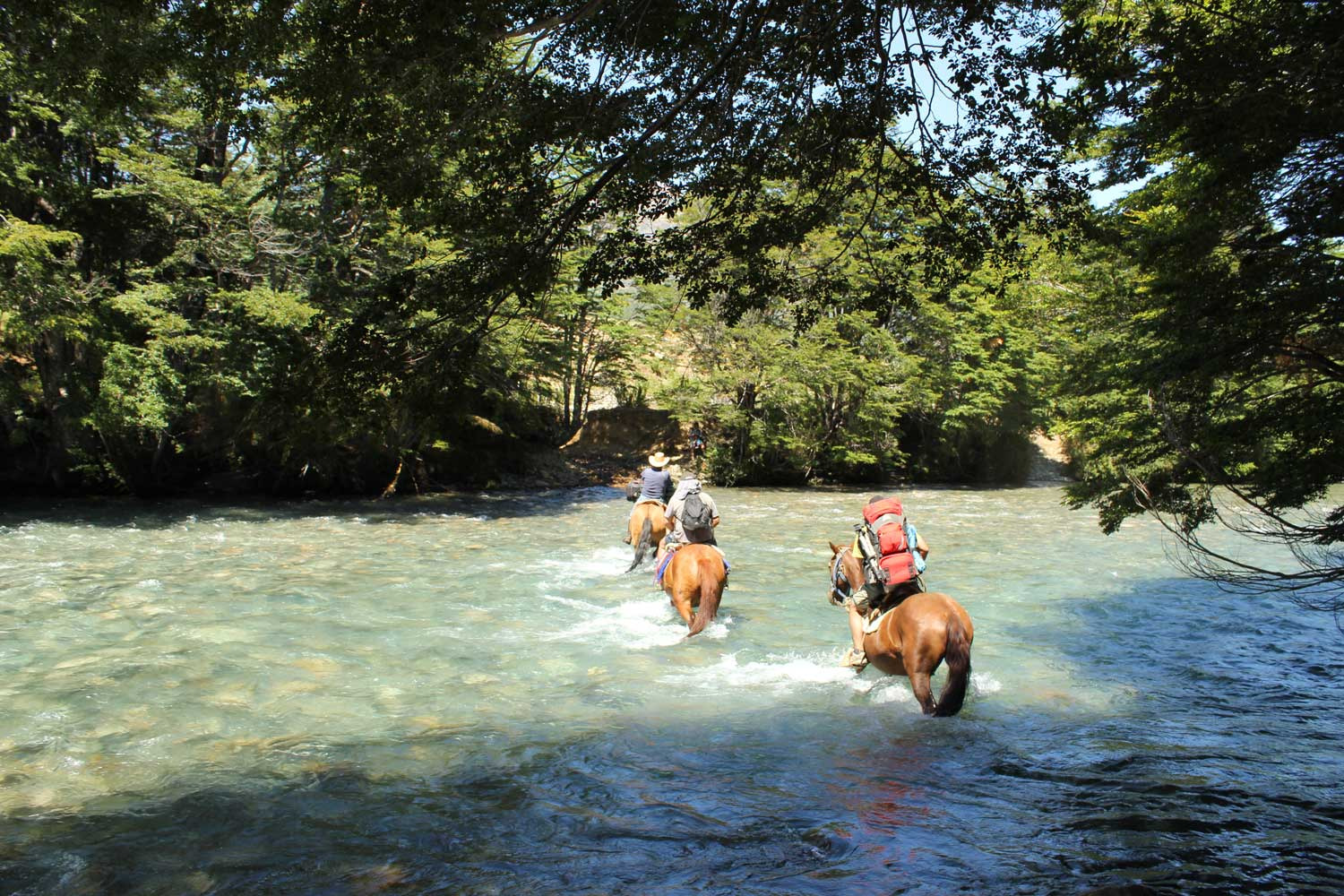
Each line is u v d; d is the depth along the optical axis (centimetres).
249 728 798
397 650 1073
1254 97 665
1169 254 835
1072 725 814
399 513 2680
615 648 1087
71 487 2864
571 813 607
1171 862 506
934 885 478
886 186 841
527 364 3145
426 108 798
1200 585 1538
